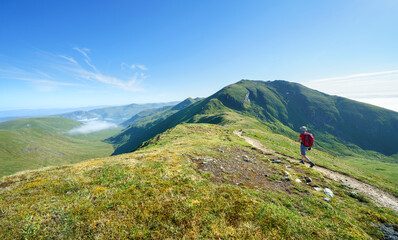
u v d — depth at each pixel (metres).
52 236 5.96
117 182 9.77
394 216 8.90
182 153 16.34
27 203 7.96
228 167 13.38
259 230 6.23
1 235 6.09
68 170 12.62
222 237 5.87
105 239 5.77
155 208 7.19
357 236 6.36
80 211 7.13
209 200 7.86
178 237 5.84
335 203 9.04
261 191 9.50
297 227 6.48
